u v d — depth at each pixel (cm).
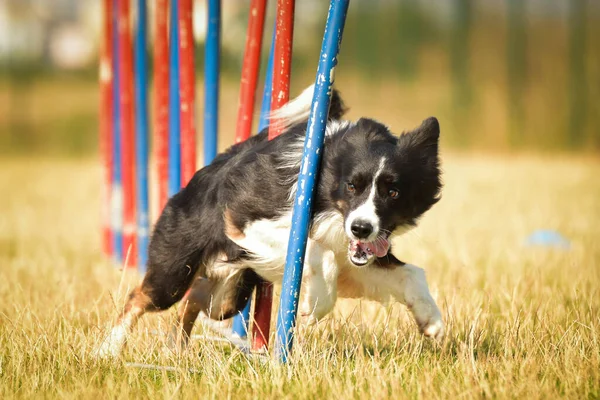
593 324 878
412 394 702
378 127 837
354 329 883
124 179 1497
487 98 5712
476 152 4903
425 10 6488
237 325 957
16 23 8369
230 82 5825
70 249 1659
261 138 888
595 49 5753
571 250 1473
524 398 684
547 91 5666
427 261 1352
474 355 835
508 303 1035
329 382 712
